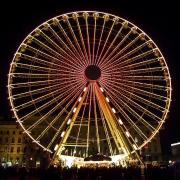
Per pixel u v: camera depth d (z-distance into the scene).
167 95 47.81
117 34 50.12
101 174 31.62
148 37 49.25
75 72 48.94
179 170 29.59
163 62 48.88
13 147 111.62
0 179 35.28
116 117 47.66
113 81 49.00
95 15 50.97
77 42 49.59
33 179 35.41
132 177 30.72
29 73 48.25
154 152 111.56
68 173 33.12
